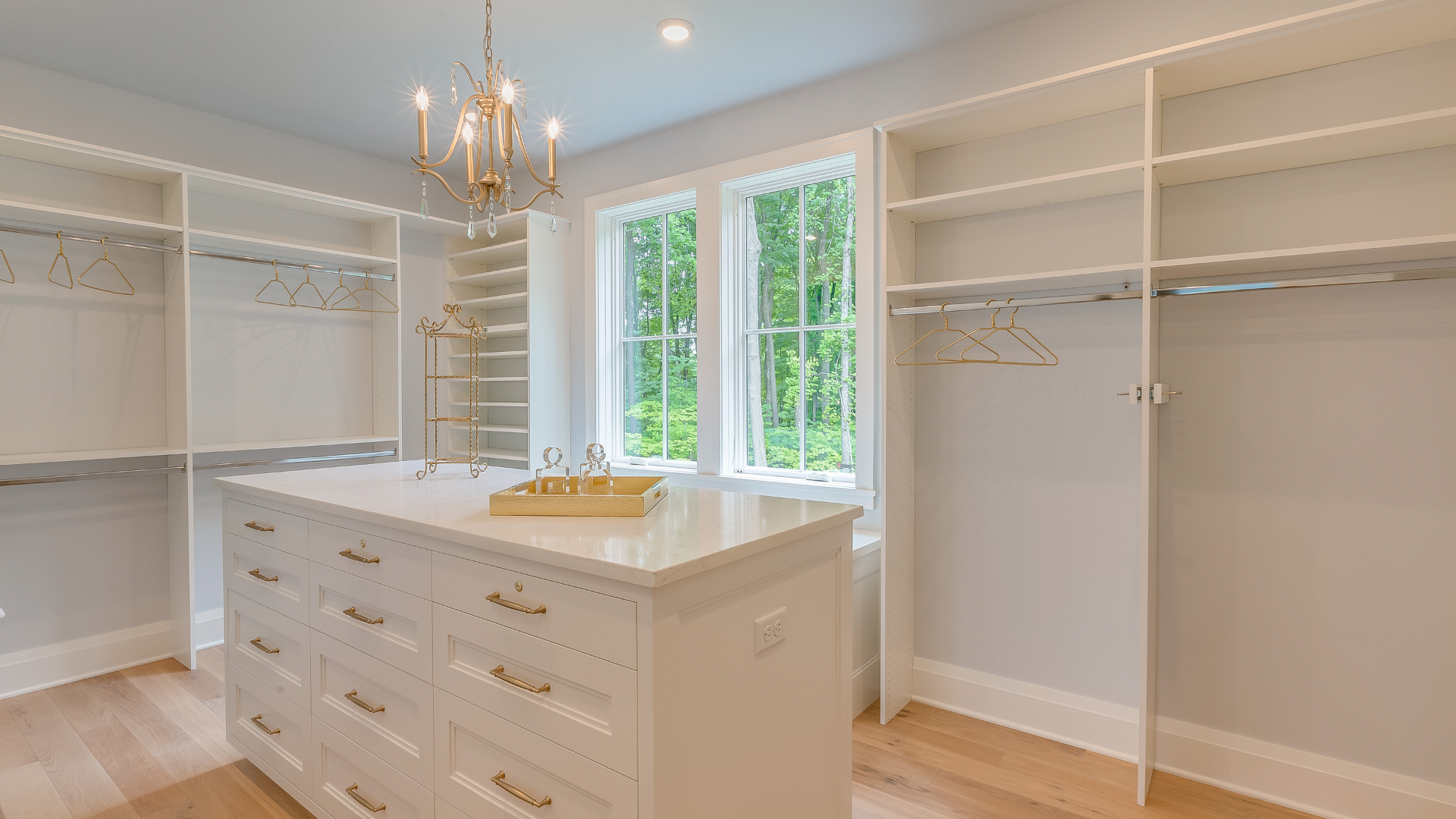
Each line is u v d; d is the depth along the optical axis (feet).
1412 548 6.76
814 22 8.95
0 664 9.96
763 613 5.14
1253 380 7.51
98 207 10.57
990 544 9.29
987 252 9.22
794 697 5.51
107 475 10.14
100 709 9.55
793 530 5.27
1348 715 7.08
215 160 11.92
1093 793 7.56
